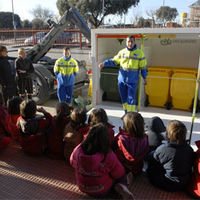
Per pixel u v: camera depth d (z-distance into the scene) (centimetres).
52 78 596
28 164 310
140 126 256
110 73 556
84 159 217
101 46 552
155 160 253
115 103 583
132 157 258
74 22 616
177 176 245
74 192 256
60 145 315
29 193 253
